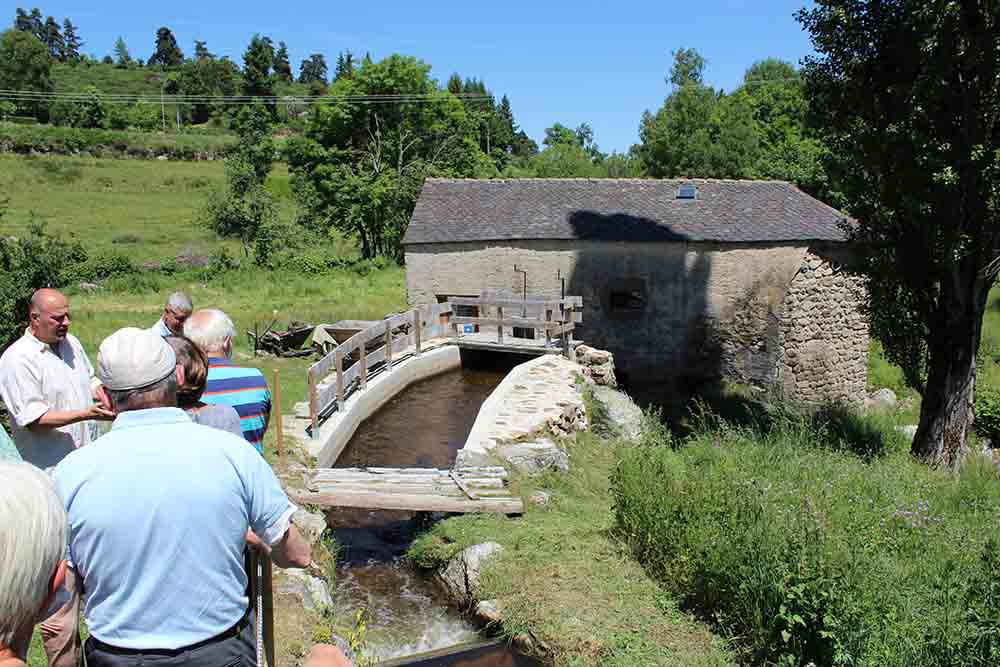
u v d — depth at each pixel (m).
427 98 38.62
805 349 18.30
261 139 54.06
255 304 25.45
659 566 6.78
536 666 5.85
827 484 7.61
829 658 5.02
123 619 2.32
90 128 81.12
